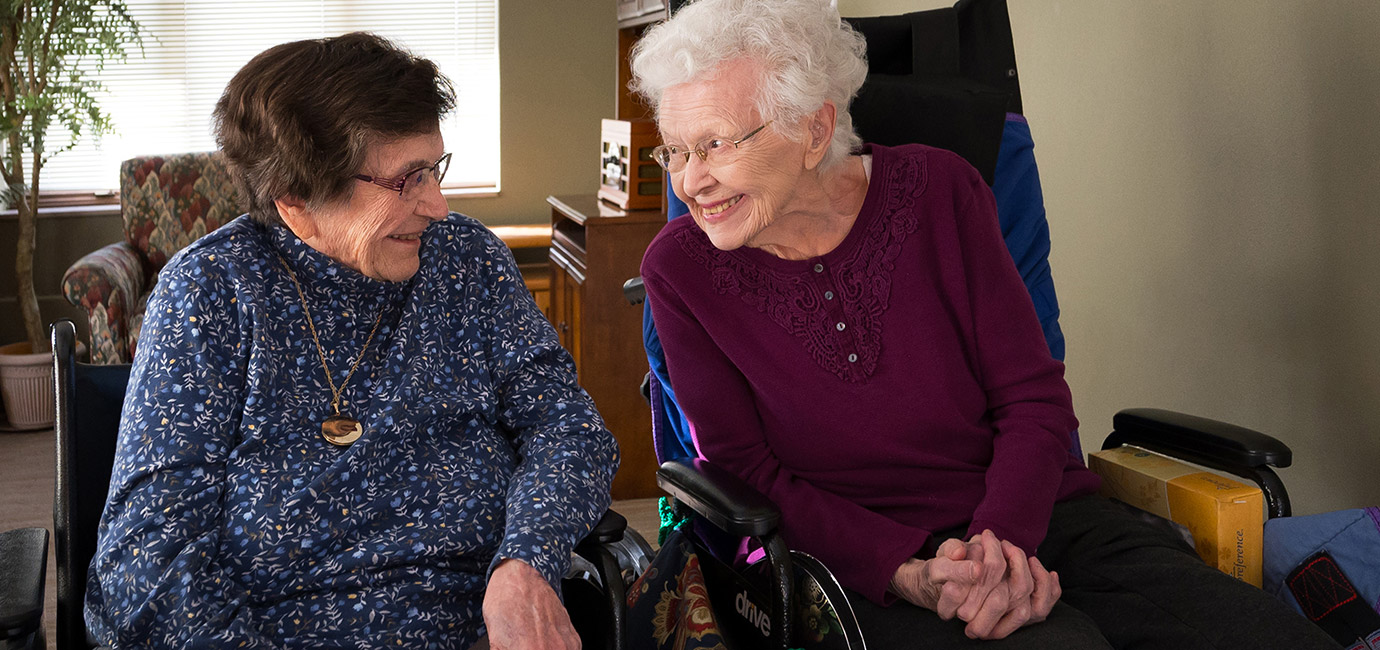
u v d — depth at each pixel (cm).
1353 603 137
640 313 321
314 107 121
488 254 146
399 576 127
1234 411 211
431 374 135
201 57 474
